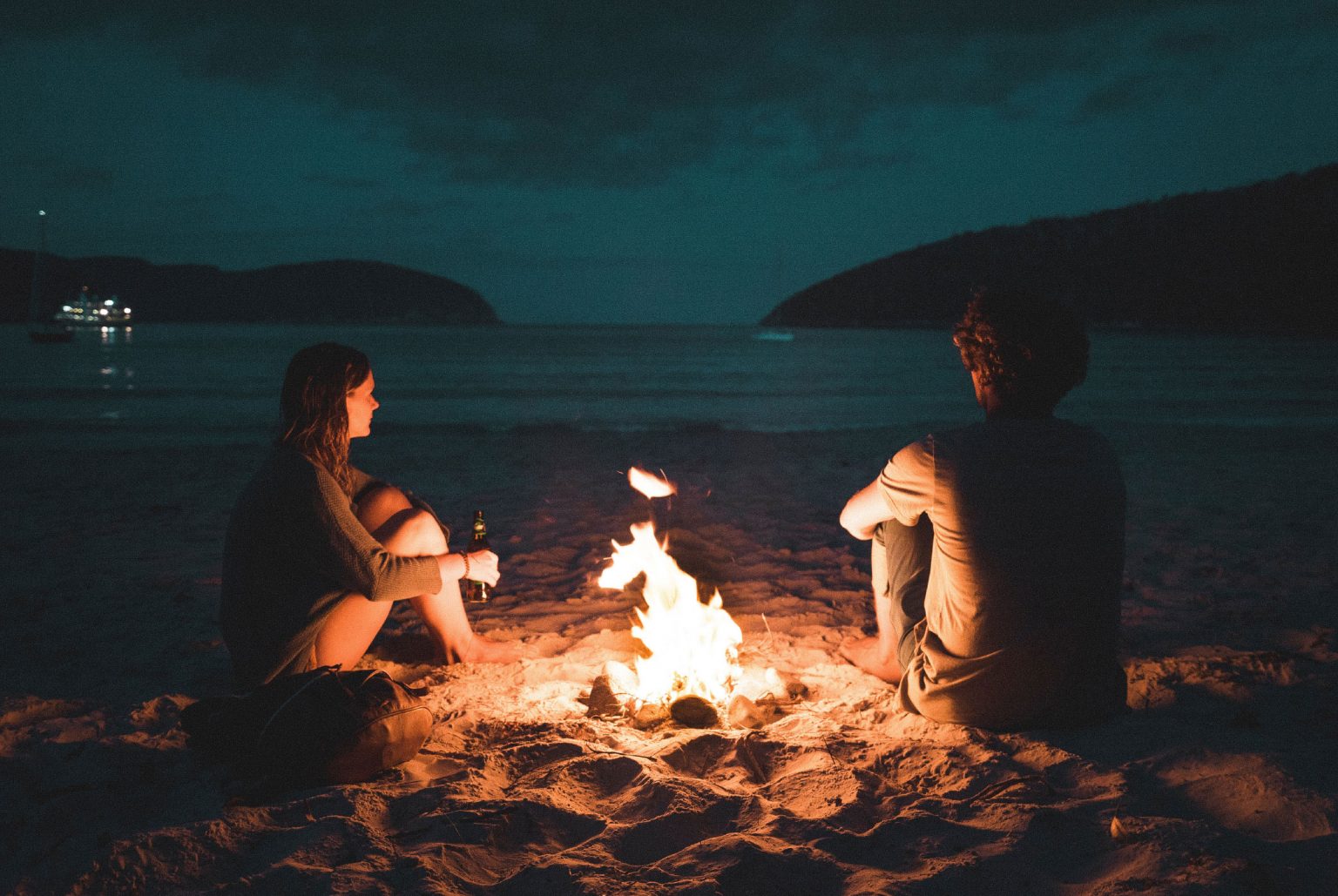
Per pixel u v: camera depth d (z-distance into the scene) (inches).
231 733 104.0
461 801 92.3
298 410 117.1
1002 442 102.6
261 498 112.6
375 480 128.6
